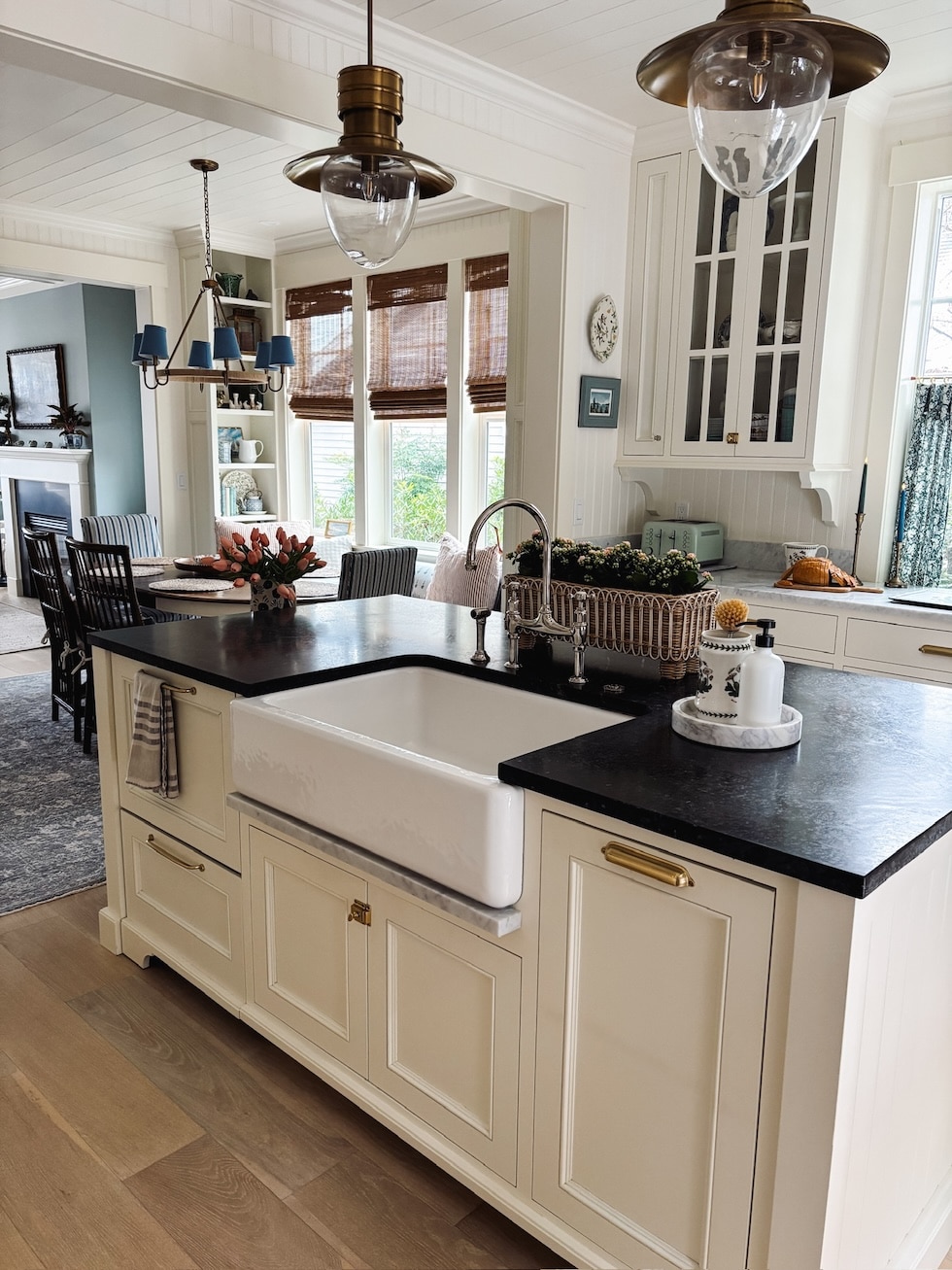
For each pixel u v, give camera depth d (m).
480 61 3.27
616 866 1.38
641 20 2.98
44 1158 1.87
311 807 1.81
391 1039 1.81
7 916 2.84
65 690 4.66
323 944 1.94
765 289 3.69
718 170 1.49
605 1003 1.43
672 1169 1.38
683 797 1.35
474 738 2.20
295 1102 2.05
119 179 4.91
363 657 2.27
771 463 3.74
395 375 5.82
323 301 6.27
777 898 1.20
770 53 1.33
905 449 3.83
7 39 2.32
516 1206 1.61
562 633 2.05
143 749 2.29
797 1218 1.23
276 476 6.82
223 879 2.19
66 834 3.43
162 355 4.98
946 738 1.66
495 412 5.35
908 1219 1.52
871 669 3.35
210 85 2.65
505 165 3.52
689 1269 1.38
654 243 4.04
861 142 3.51
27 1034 2.27
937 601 3.32
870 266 3.73
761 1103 1.26
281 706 2.01
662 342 4.06
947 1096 1.60
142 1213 1.74
